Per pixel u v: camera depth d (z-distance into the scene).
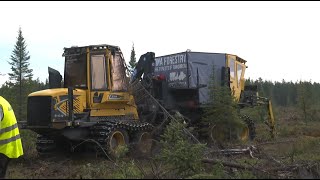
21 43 33.75
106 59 13.47
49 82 14.16
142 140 13.77
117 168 9.89
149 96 15.27
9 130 9.74
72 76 13.62
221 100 15.45
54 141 13.58
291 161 11.16
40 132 12.78
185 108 17.09
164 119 14.67
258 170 9.26
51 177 8.54
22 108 22.88
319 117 30.06
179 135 10.91
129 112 14.40
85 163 11.80
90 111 13.05
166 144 10.38
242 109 19.30
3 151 9.65
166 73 17.55
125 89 14.12
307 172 9.97
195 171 9.04
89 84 13.14
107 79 13.49
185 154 9.04
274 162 10.75
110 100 13.45
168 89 17.08
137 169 9.63
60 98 12.48
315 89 42.56
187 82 16.70
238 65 18.53
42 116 12.39
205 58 17.14
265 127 22.39
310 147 13.76
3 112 9.70
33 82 28.14
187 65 16.73
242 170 9.36
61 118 12.42
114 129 12.82
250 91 19.33
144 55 15.80
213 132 15.67
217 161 9.70
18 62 33.12
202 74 17.02
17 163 12.07
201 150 9.76
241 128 16.06
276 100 56.09
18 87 26.41
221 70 17.38
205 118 15.86
